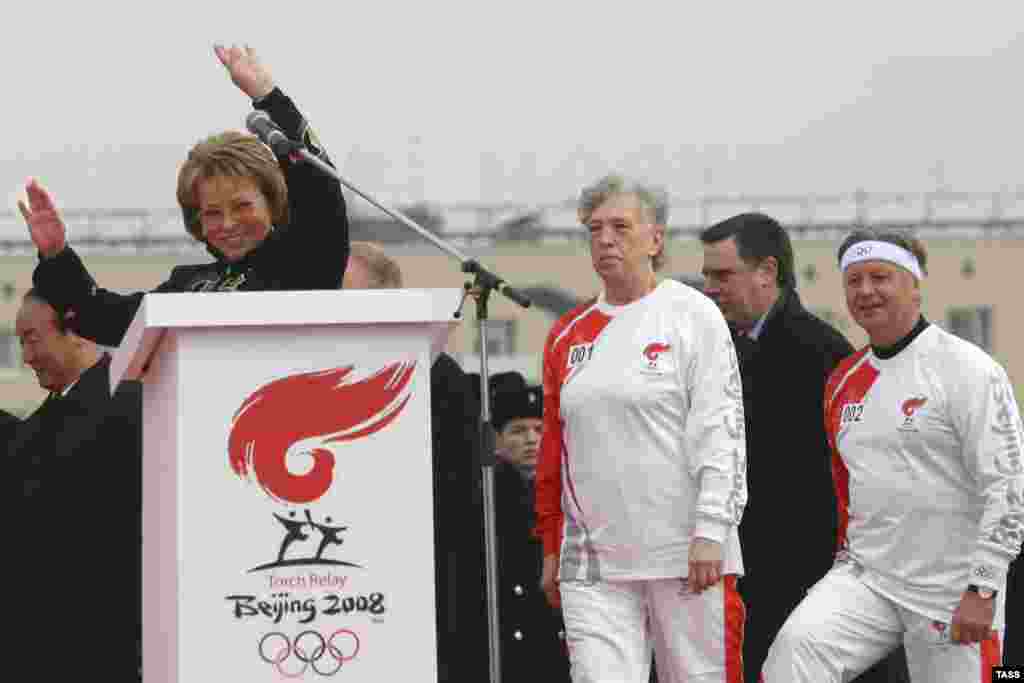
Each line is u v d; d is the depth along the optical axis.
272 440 9.53
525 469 16.31
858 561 14.17
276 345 9.55
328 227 11.93
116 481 14.59
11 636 14.84
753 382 15.54
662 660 13.24
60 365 15.16
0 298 94.06
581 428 13.05
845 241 14.32
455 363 14.63
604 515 12.97
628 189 13.22
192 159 12.32
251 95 12.03
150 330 9.46
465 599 14.46
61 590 14.62
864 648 14.10
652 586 12.99
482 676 14.84
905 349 14.04
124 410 14.69
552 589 13.69
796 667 13.98
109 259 93.81
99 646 14.59
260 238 12.34
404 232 91.44
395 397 9.62
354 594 9.55
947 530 13.87
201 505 9.46
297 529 9.53
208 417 9.48
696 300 13.08
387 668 9.55
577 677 12.97
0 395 93.75
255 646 9.46
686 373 12.94
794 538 15.34
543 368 13.56
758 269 15.85
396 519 9.60
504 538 16.06
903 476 13.92
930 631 13.92
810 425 15.34
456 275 91.94
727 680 12.94
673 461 12.90
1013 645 16.59
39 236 13.12
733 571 12.96
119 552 14.59
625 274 13.12
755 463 15.45
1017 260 99.62
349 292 9.53
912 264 14.02
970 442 13.72
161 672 9.99
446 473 14.39
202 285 12.47
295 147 11.62
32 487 14.80
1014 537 13.53
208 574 9.45
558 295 69.19
